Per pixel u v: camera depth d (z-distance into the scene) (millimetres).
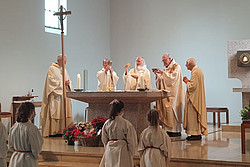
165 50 12852
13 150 5016
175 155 6004
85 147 6883
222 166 5531
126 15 13578
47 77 8688
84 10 12617
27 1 10383
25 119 4875
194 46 12367
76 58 12203
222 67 11945
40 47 10797
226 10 11930
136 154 6074
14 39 9961
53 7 11508
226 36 11914
